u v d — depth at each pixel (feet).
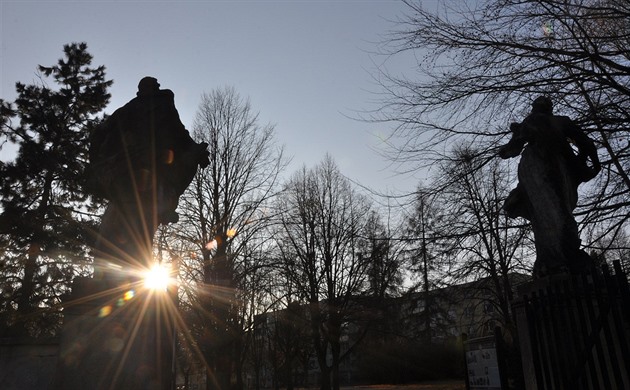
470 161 28.66
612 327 16.79
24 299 70.95
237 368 79.61
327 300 88.69
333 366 88.79
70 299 17.52
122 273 18.43
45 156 77.30
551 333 16.96
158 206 19.70
